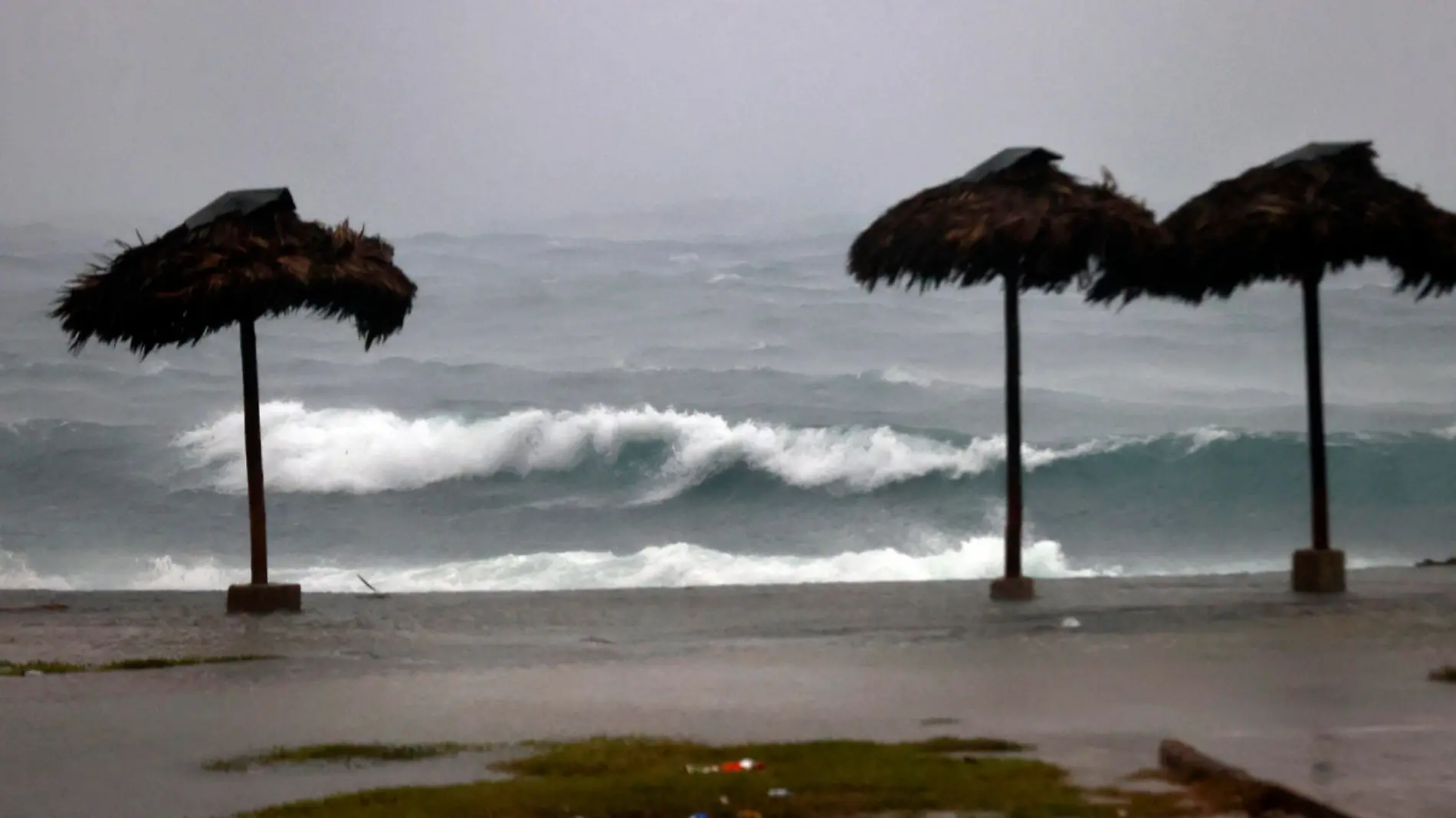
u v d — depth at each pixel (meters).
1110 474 99.69
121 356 134.62
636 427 102.56
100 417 118.06
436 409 117.19
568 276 167.62
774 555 82.19
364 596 58.75
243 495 98.12
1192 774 21.77
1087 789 21.44
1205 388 133.25
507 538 88.94
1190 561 84.25
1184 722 27.19
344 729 28.41
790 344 145.12
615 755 24.47
